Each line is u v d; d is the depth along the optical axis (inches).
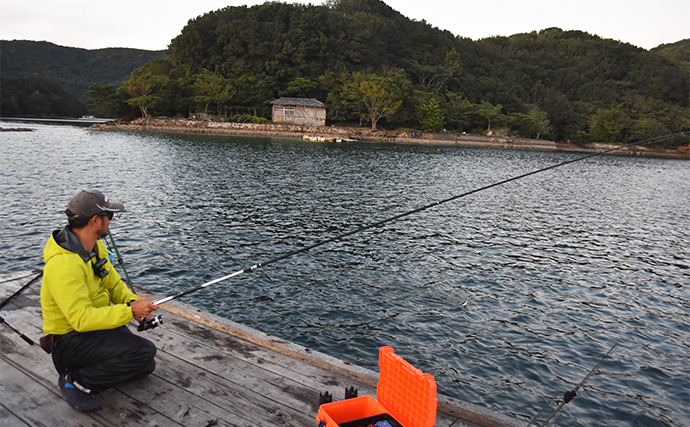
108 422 119.9
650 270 505.0
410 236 574.6
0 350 153.9
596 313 372.5
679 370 289.7
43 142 1717.5
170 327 177.5
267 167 1279.5
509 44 7027.6
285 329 307.7
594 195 1130.0
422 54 4896.7
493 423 131.3
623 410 243.4
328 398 127.3
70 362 125.2
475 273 446.0
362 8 5442.9
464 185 1146.0
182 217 599.5
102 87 3245.6
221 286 373.4
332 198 831.1
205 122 3203.7
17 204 621.6
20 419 119.5
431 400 103.7
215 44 3759.8
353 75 3654.0
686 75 5940.0
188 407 127.7
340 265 442.3
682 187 1482.5
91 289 125.0
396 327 320.5
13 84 5546.3
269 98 3582.7
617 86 5777.6
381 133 3489.2
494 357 289.9
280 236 537.0
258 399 133.9
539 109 4488.2
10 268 388.2
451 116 3969.0
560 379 270.2
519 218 753.0
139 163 1197.7
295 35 3764.8
